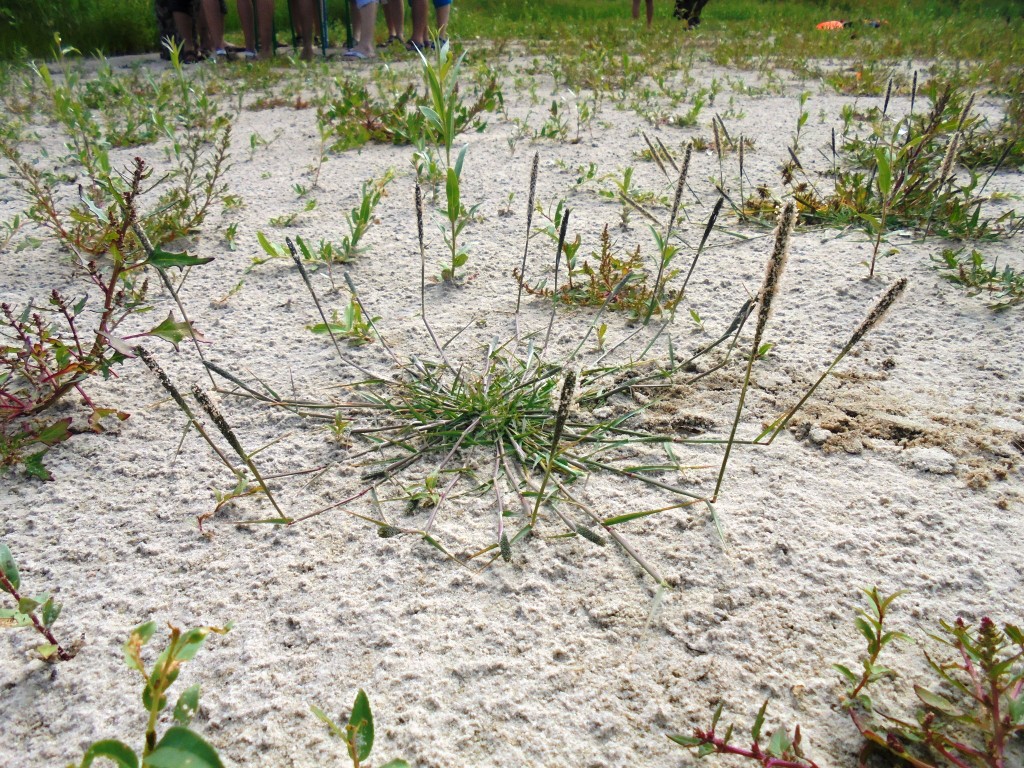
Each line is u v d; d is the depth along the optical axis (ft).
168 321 1.19
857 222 2.03
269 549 1.02
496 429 1.22
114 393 1.36
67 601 0.94
